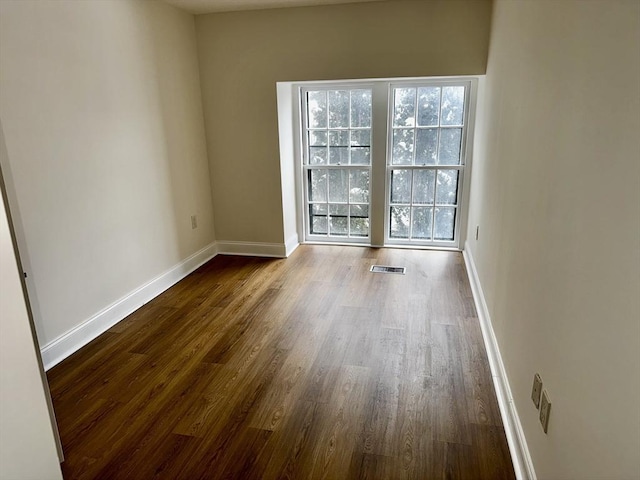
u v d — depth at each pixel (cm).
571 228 122
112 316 294
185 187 380
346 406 208
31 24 224
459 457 176
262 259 424
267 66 382
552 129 146
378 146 423
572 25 129
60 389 224
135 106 307
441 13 344
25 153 224
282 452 180
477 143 379
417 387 221
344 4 356
